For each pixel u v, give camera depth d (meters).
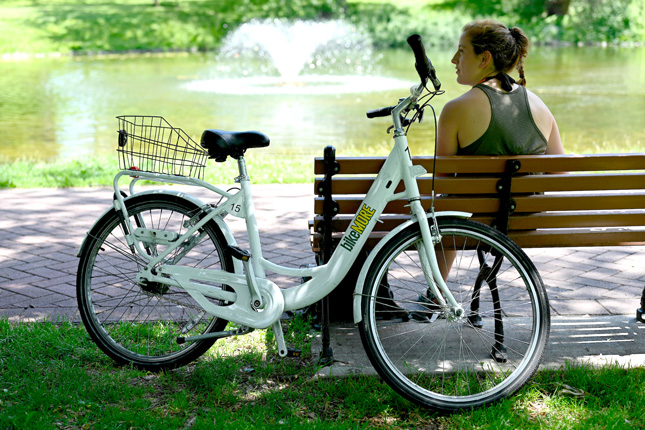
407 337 3.61
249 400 3.09
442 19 35.88
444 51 29.55
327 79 20.81
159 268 3.25
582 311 3.91
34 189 7.16
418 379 3.20
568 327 3.70
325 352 3.36
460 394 3.08
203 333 3.34
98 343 3.37
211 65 25.56
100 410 2.96
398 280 4.46
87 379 3.21
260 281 3.14
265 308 3.11
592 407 2.97
